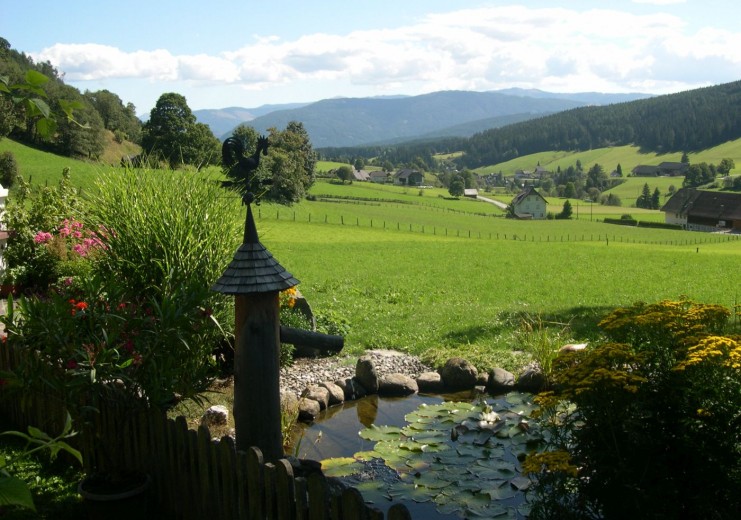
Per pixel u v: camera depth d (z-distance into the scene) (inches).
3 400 331.9
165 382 247.6
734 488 212.1
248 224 251.9
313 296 875.4
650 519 217.6
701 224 4630.9
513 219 4114.2
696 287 1053.2
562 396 231.8
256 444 249.1
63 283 402.3
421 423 386.0
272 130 3597.4
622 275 1235.2
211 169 426.6
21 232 575.8
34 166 2677.2
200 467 226.7
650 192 7628.0
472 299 920.9
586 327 619.2
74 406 243.0
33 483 265.4
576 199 7406.5
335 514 183.5
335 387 437.7
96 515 230.2
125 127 4040.4
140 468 252.7
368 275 1190.3
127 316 255.6
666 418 231.8
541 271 1294.3
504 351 524.1
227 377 429.7
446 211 4407.0
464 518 272.7
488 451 339.0
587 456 232.1
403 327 634.8
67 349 240.5
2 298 563.2
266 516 206.7
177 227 371.6
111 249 381.1
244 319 244.1
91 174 421.7
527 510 277.0
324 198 4372.5
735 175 7480.3
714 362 214.4
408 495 293.4
